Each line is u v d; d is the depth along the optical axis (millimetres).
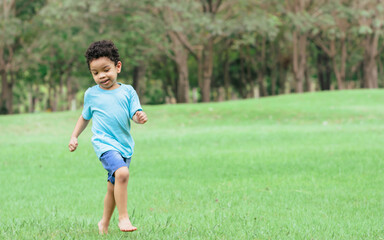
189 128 30016
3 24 50688
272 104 40375
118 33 50156
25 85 79188
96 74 7047
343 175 14195
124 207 6832
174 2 47344
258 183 13359
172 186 13156
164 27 49750
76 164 18172
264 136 24391
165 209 10398
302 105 39438
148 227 8266
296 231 7973
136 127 30656
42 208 10734
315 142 21797
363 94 44094
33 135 28828
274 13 59531
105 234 7500
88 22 50062
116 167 6812
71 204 11227
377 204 10570
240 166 16375
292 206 10414
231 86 83688
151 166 17031
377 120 31484
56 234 7684
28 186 13945
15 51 58406
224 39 63375
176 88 74562
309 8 60938
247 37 55375
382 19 61750
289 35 64562
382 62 85625
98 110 7199
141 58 54219
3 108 58625
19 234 7676
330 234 7766
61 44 53031
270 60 75688
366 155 17469
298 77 62062
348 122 31344
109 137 7145
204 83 57344
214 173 15336
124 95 7215
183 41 54469
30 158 19609
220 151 20141
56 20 51000
